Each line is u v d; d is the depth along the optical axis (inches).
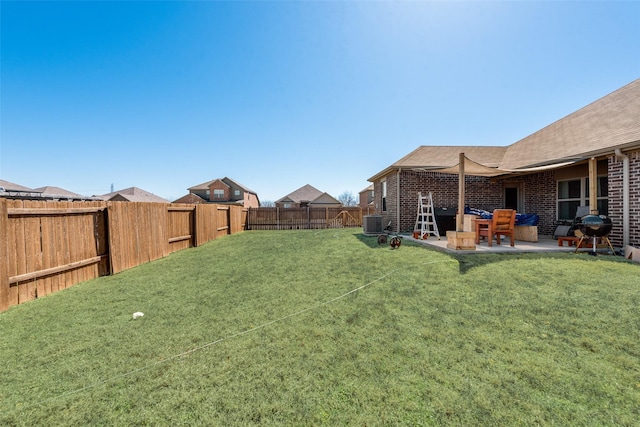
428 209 459.5
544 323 141.0
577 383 97.3
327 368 109.7
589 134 384.5
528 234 376.2
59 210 223.5
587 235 282.8
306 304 179.2
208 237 523.2
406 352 119.7
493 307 161.6
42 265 208.4
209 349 126.4
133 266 304.5
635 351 114.7
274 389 98.1
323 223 929.5
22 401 94.8
